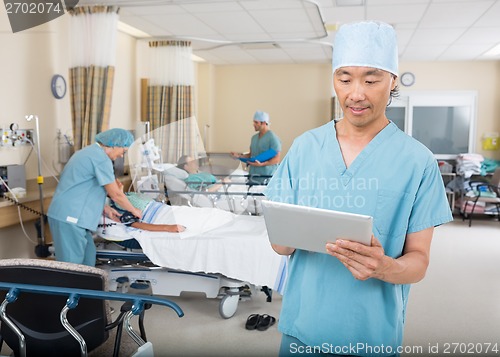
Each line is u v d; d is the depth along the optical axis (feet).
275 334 8.79
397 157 3.80
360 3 12.98
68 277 4.75
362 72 3.53
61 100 13.26
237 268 8.74
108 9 12.67
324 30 16.08
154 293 9.55
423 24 15.34
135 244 9.45
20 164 11.48
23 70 11.85
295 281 4.15
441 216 3.75
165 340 8.46
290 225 3.44
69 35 12.93
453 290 11.37
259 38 17.72
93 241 9.39
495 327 9.14
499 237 17.46
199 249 8.82
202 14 14.21
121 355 5.55
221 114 25.38
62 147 13.14
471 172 21.07
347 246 3.20
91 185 9.18
